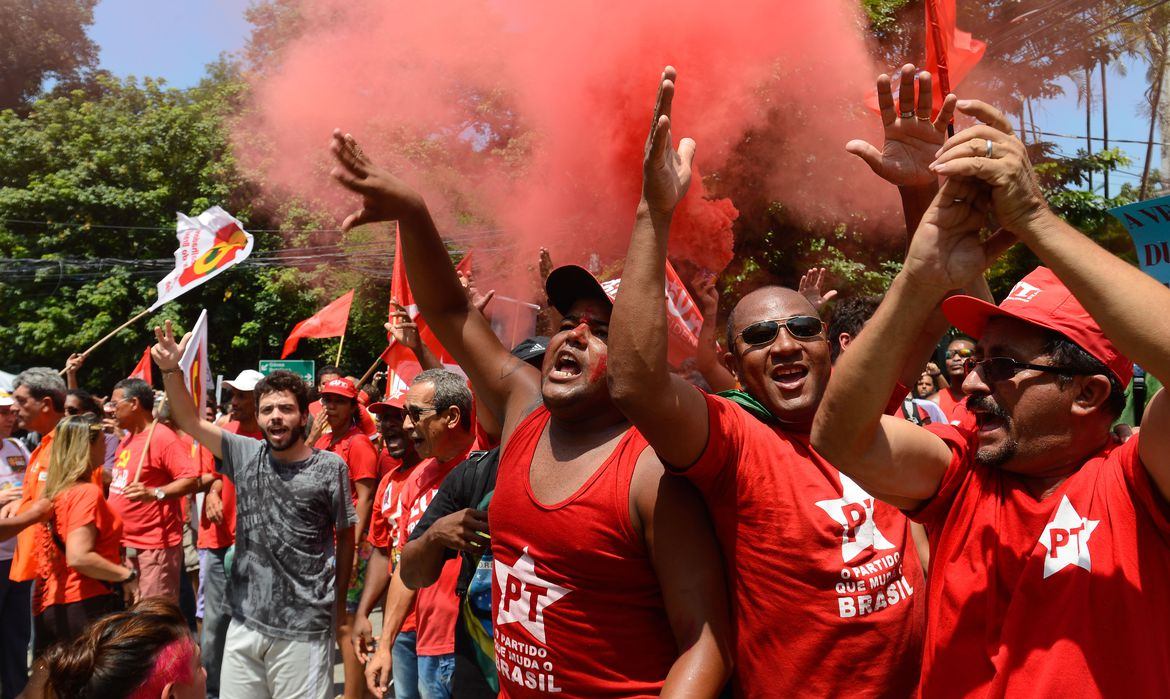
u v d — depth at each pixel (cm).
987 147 144
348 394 582
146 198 2420
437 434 374
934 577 175
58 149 2564
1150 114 1152
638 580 195
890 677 193
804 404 215
